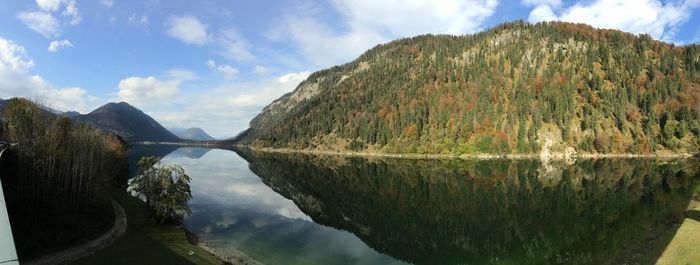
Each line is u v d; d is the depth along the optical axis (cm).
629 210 5344
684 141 18538
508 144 18862
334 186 8994
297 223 5238
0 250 1070
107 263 3041
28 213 3184
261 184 9238
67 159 3956
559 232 4562
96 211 4100
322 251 3959
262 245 4128
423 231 4834
